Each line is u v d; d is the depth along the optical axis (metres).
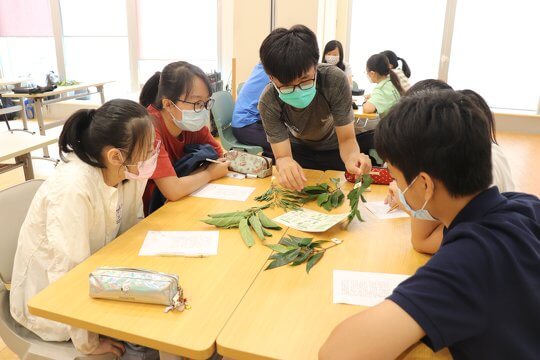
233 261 1.26
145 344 0.95
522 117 6.20
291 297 1.08
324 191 1.79
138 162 1.36
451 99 0.76
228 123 3.44
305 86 1.72
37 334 1.28
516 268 0.70
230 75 6.54
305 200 1.76
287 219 1.56
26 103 6.91
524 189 4.05
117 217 1.47
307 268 1.21
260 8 4.52
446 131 0.72
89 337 1.16
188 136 2.12
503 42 6.23
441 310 0.67
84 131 1.32
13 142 2.88
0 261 1.36
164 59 6.84
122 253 1.30
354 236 1.44
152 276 1.07
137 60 6.88
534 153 5.19
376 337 0.69
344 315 1.01
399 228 1.50
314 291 1.11
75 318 1.00
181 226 1.50
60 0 6.83
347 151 2.02
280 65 1.62
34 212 1.29
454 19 6.27
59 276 1.21
